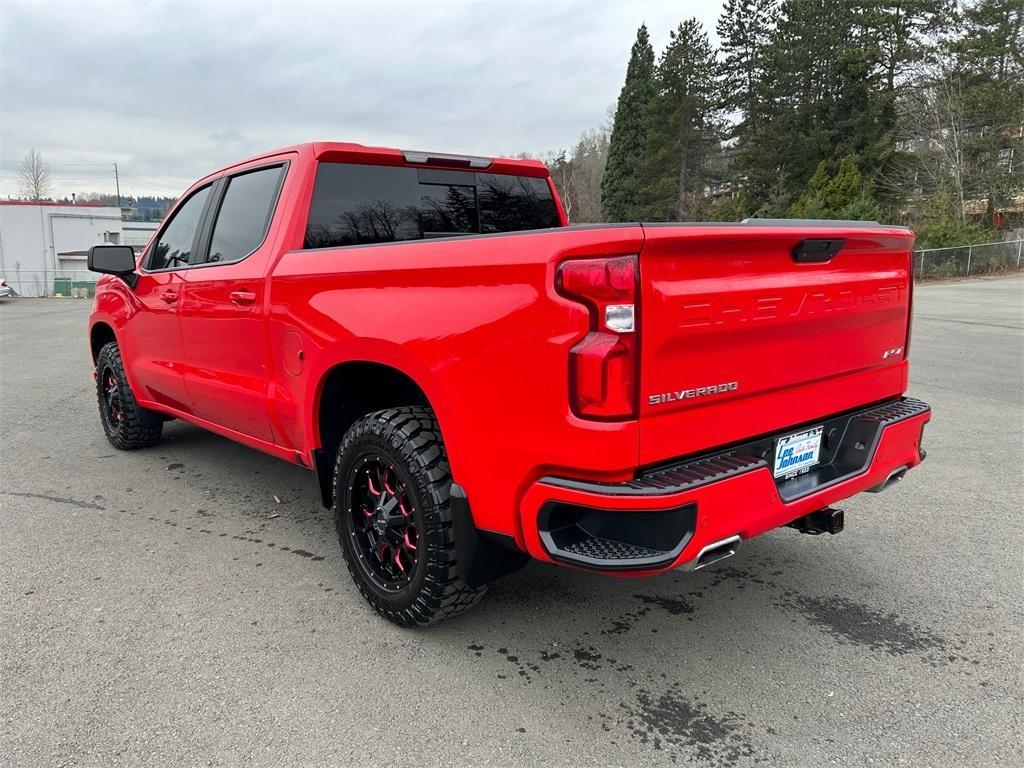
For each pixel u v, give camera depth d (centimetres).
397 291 265
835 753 222
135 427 541
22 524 412
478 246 235
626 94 4541
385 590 293
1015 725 234
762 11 4172
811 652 279
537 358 217
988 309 1661
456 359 242
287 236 337
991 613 308
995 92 3281
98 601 320
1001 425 615
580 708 244
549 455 219
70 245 5219
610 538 221
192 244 425
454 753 222
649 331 207
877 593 327
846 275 274
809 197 3531
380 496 294
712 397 229
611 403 206
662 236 204
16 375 947
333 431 327
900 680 260
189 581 340
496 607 316
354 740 228
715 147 4469
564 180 7681
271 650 280
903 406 311
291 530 404
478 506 246
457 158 396
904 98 3703
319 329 302
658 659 274
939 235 3106
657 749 224
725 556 231
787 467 268
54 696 250
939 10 3666
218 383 394
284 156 361
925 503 438
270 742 227
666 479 215
